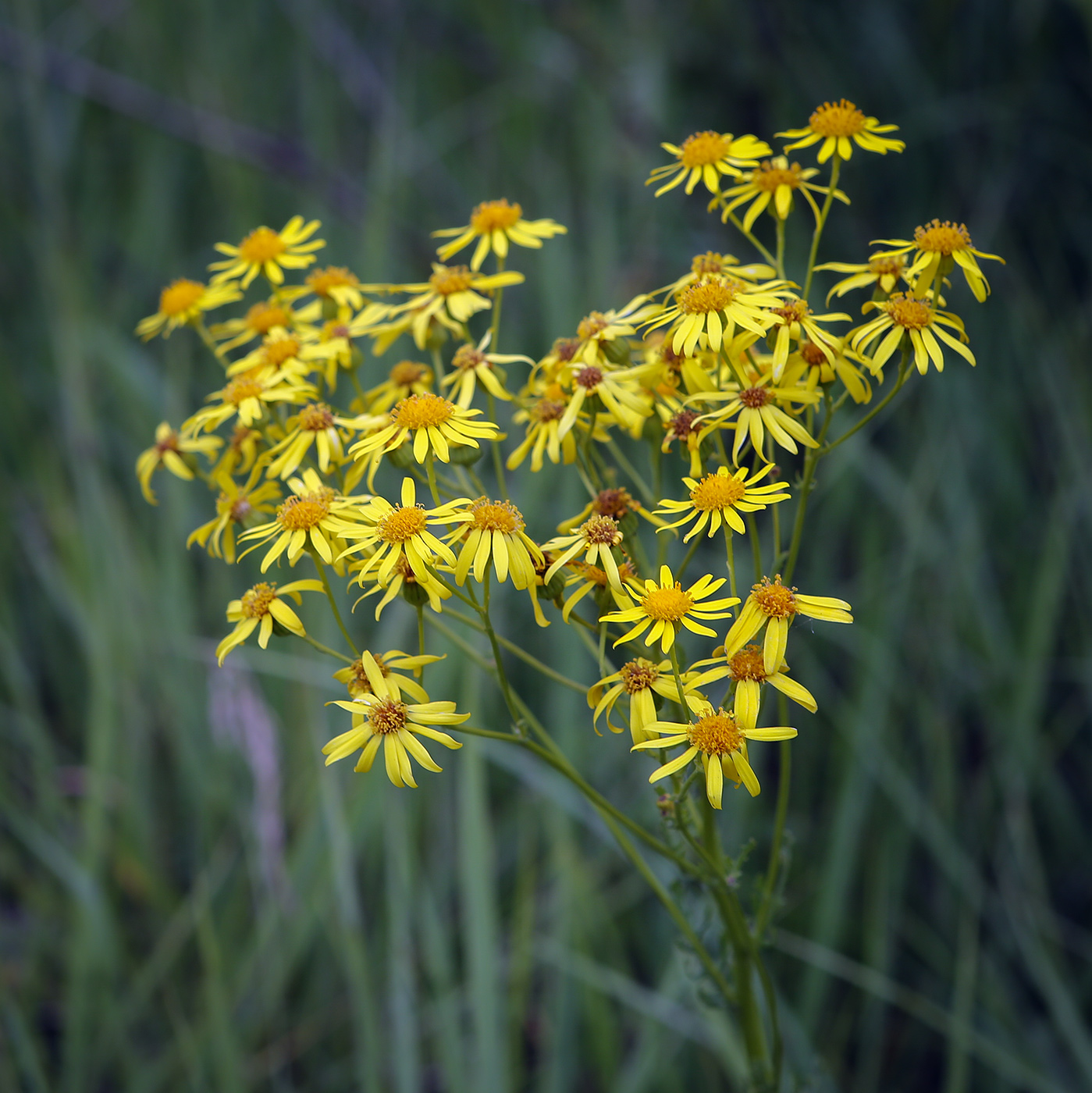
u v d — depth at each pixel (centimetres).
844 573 81
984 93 97
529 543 50
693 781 52
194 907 62
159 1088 62
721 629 65
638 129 89
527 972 61
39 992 64
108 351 81
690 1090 62
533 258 90
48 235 90
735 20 101
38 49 91
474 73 109
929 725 67
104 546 71
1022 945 61
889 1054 63
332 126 99
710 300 51
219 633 74
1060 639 75
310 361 54
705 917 54
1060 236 94
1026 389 85
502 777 71
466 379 53
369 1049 59
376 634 71
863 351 52
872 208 96
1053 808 68
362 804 62
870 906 64
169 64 107
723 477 50
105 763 63
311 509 51
